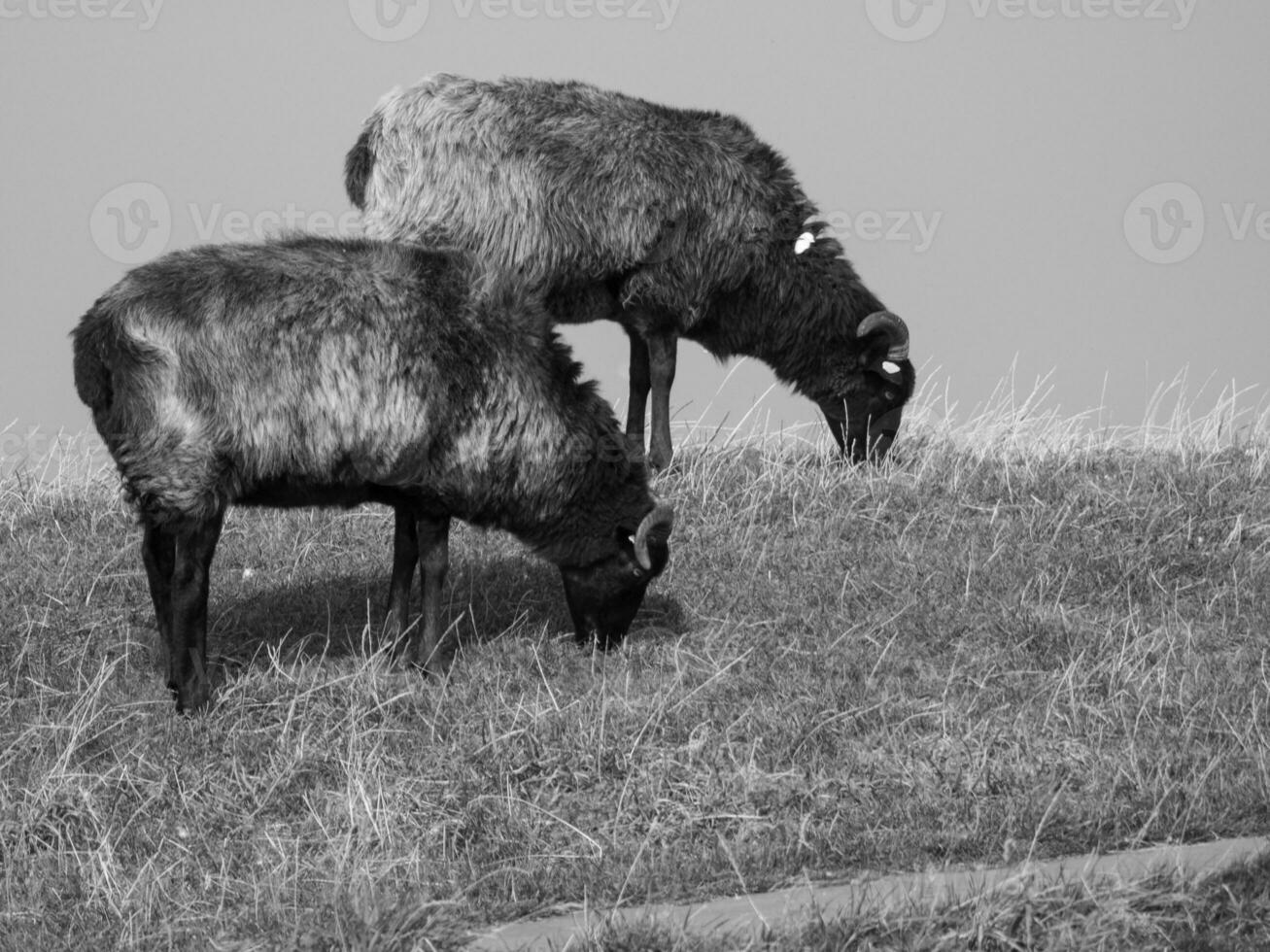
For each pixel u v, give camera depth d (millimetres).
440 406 29172
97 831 25328
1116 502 38438
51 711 29312
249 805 26125
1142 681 29359
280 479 28516
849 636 32062
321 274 28547
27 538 37688
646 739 27234
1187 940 18922
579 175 40844
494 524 31219
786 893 21422
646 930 19531
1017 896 19578
